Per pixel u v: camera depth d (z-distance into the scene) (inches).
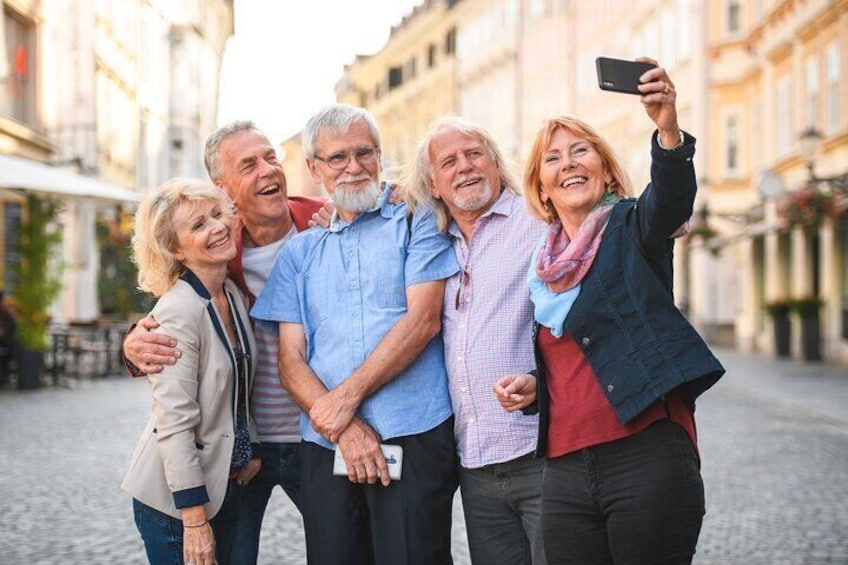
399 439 150.3
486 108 2490.2
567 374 132.9
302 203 172.4
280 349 156.6
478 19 2532.0
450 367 154.3
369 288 153.2
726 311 1321.4
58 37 940.6
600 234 131.3
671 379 123.4
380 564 150.4
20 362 641.6
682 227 127.6
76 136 949.8
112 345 781.9
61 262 655.8
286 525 279.9
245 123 165.6
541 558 150.2
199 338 144.7
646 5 1550.2
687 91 1369.3
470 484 156.0
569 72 1956.2
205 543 142.0
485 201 151.9
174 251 146.7
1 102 813.2
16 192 635.5
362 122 156.2
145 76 1338.6
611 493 128.6
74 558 241.0
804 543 259.0
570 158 135.0
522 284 151.6
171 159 1517.0
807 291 989.8
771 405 586.6
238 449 150.5
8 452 394.3
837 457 394.6
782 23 1076.5
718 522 283.7
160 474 144.6
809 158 795.4
